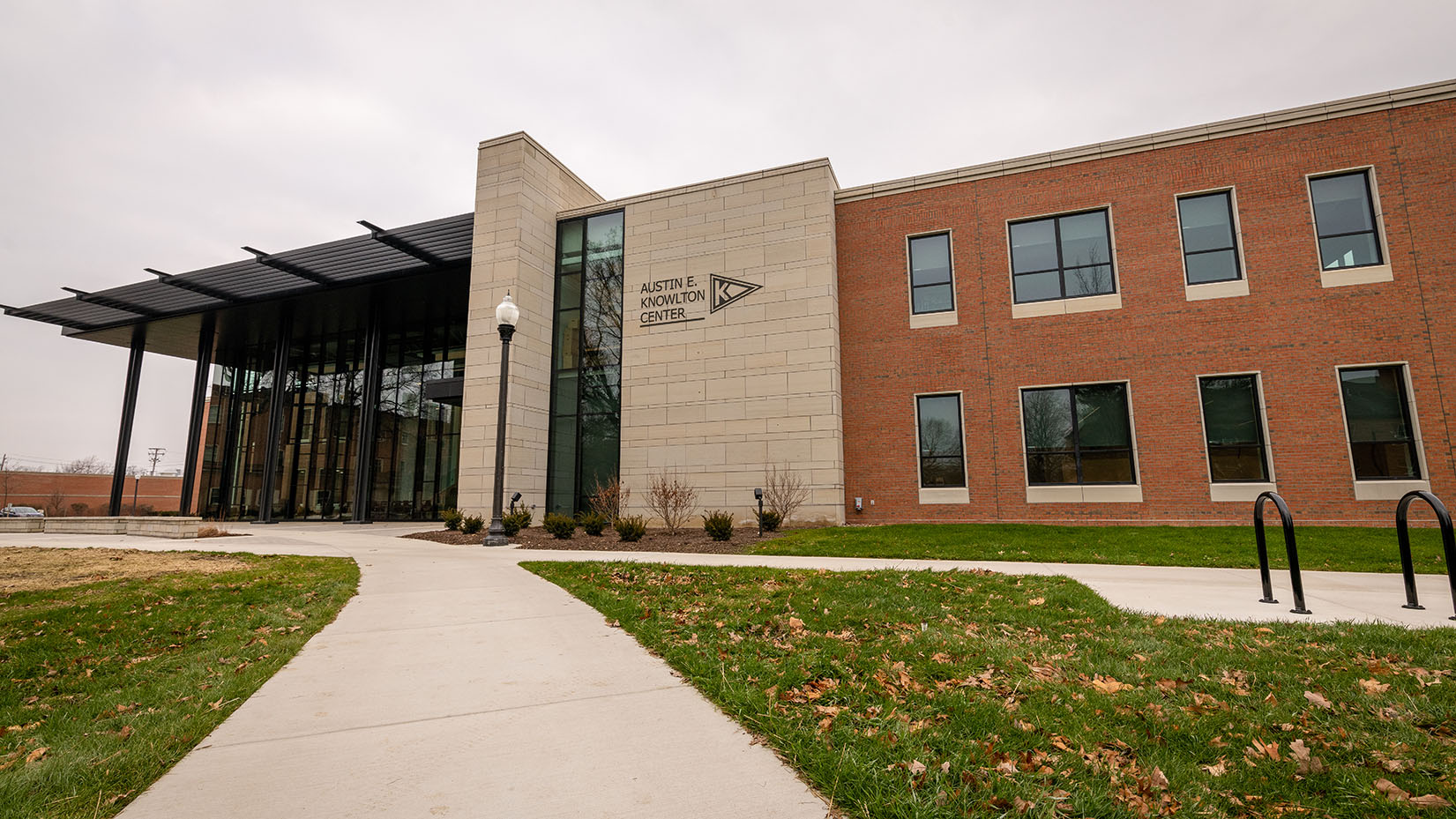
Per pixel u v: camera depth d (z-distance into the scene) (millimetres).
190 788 2990
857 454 18125
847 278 19000
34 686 4801
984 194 18000
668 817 2703
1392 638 5273
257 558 12133
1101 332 16547
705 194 20125
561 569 10258
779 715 3793
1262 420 15125
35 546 15203
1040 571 9734
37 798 2893
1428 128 14789
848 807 2797
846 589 7816
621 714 3924
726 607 6988
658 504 17906
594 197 24750
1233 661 4766
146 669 5141
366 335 28703
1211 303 15758
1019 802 2746
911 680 4414
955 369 17609
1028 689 4211
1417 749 3273
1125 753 3311
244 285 26859
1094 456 16344
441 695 4289
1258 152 15844
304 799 2881
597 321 21312
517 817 2705
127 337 33594
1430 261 14461
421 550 13852
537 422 20828
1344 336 14781
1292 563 6691
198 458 30234
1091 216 17125
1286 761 3166
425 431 28547
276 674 4789
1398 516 6898
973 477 17062
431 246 23172
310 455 31484
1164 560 10898
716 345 19281
